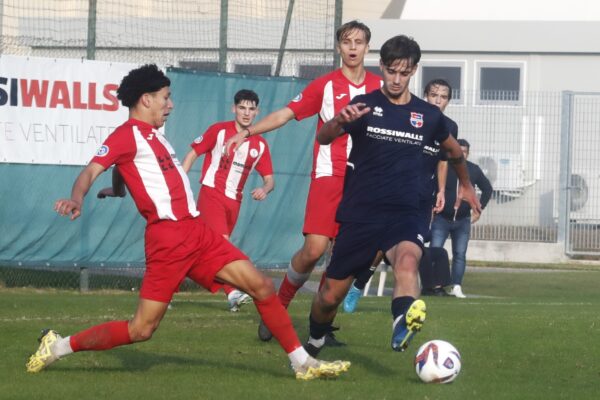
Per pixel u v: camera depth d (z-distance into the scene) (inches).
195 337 876.6
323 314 713.0
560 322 1033.5
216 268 652.1
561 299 1473.9
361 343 868.0
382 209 664.4
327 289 693.9
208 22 1672.0
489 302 1348.4
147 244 653.3
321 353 804.6
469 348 843.4
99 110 1373.0
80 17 1609.3
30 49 1556.3
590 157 2081.7
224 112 1450.5
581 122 2085.4
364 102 671.8
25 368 708.7
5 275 1439.5
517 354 816.9
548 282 1758.1
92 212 1376.7
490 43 2394.2
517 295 1557.6
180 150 1418.6
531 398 631.8
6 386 639.8
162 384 656.4
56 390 629.6
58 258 1363.2
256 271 660.7
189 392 629.6
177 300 1295.5
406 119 670.5
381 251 663.8
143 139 650.2
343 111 640.4
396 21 2420.0
